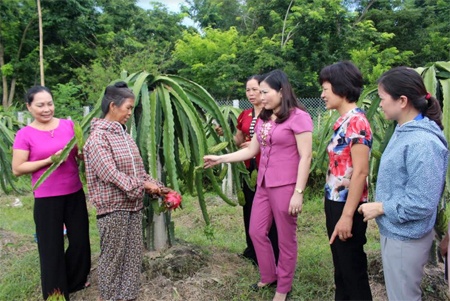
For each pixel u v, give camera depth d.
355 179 1.81
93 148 2.03
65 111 10.27
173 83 2.60
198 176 2.61
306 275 2.69
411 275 1.62
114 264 2.11
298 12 13.14
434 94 2.19
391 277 1.66
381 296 2.37
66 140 2.37
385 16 15.97
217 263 2.85
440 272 2.48
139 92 2.52
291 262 2.29
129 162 2.11
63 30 15.80
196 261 2.71
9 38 15.73
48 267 2.30
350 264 1.93
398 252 1.61
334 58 12.90
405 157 1.56
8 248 3.31
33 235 3.76
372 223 4.15
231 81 13.02
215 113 2.79
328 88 1.92
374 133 2.86
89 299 2.44
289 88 2.23
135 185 2.04
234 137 3.04
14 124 4.12
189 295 2.39
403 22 16.33
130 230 2.16
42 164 2.25
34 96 2.27
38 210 2.29
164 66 13.46
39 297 2.50
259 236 2.39
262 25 16.06
